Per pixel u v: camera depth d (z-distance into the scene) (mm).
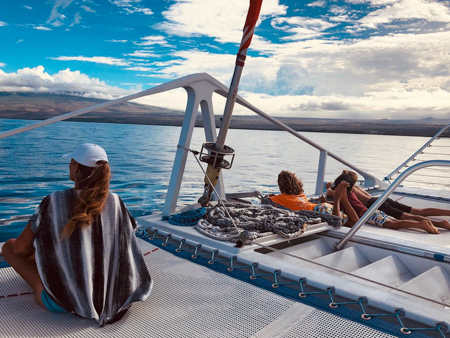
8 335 1877
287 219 3590
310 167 18125
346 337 1909
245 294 2383
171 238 3521
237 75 3590
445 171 19062
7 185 10625
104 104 3607
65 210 1972
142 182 11570
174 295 2367
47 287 1973
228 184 12203
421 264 3229
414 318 2072
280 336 1912
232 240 3209
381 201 3281
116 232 2119
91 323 2020
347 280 2502
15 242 2102
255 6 3340
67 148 22375
